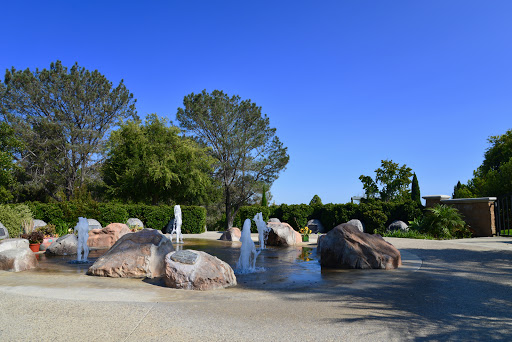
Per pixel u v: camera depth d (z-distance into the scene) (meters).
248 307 5.14
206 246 15.45
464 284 6.73
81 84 32.91
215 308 5.07
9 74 31.28
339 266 9.20
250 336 3.95
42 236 13.50
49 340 3.80
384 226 22.17
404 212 21.84
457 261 9.60
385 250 9.10
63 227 19.77
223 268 7.01
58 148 33.06
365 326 4.30
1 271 8.70
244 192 37.38
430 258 10.16
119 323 4.34
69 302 5.20
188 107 34.94
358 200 31.25
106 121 35.03
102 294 6.11
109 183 31.09
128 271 7.92
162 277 7.92
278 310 4.98
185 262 6.91
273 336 3.96
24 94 31.56
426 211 20.34
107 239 14.75
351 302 5.45
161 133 30.47
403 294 5.96
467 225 17.95
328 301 5.52
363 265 8.87
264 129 36.22
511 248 12.04
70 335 3.94
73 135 32.81
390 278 7.44
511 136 35.19
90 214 20.75
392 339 3.89
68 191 34.34
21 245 11.05
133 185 28.94
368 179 27.30
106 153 33.28
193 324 4.33
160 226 23.98
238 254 12.45
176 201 32.56
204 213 26.19
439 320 4.54
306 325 4.32
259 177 36.62
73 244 12.62
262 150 36.31
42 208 20.23
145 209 23.58
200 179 29.81
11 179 28.42
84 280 7.53
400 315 4.74
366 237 9.59
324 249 9.54
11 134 28.94
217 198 35.84
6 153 27.72
